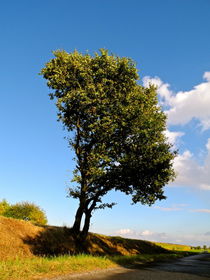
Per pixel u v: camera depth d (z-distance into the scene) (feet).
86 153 89.92
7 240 75.92
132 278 40.50
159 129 88.94
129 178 93.81
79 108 86.79
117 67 88.94
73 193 91.91
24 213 137.69
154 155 89.92
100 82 89.15
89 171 86.53
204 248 309.42
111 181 94.17
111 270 50.78
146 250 154.92
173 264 74.13
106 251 115.55
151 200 97.50
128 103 87.56
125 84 90.38
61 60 90.33
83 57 91.71
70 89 89.86
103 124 81.66
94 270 48.34
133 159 86.99
